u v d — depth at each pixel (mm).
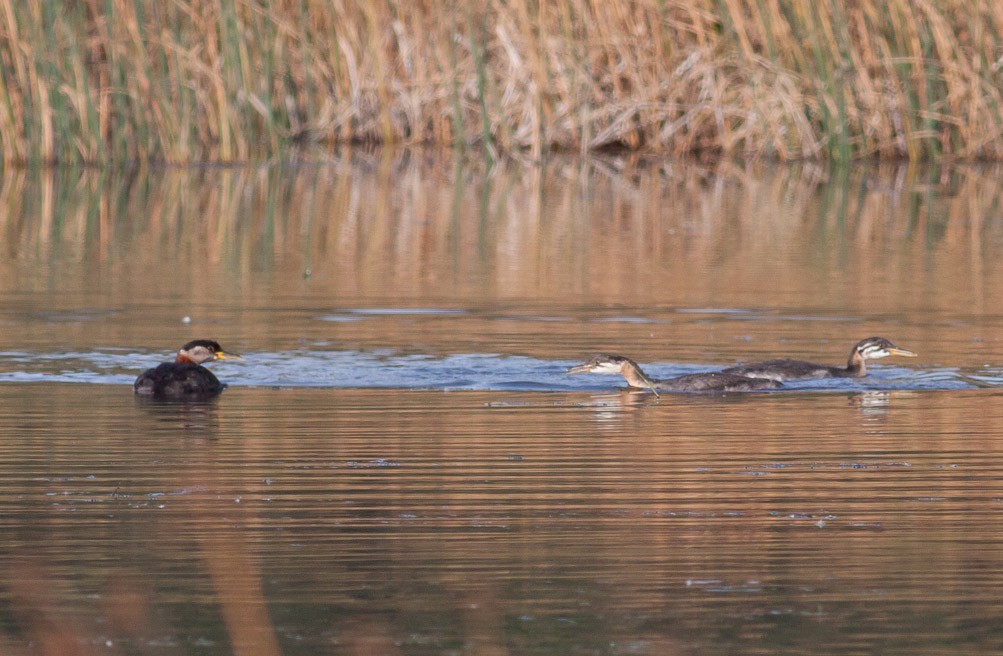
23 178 51719
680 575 14070
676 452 18656
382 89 58500
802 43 57000
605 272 35062
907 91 57281
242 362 24594
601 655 12180
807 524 15609
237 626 12781
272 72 56938
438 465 17969
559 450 18797
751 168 56656
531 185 52344
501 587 13734
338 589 13664
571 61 57125
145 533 15273
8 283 32781
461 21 58031
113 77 53625
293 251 38531
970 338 27141
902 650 12320
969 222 44375
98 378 23469
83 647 12430
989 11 56438
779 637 12555
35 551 14688
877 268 35750
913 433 19797
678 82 57500
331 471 17688
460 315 29328
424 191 50844
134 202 47375
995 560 14422
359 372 23922
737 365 24359
